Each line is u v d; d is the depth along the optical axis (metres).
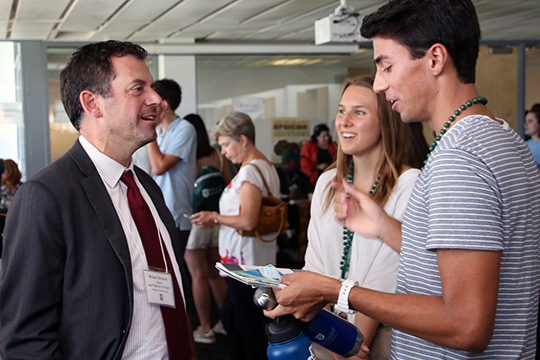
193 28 4.75
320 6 3.94
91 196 1.25
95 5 3.73
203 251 3.54
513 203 0.90
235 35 5.21
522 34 5.47
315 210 1.75
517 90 6.04
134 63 1.35
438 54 0.97
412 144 2.52
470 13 0.97
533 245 0.96
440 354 1.00
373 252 1.56
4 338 1.13
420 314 0.92
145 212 1.41
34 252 1.14
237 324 2.60
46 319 1.15
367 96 1.61
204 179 3.43
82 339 1.18
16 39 4.87
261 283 1.09
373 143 1.62
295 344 1.13
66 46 4.99
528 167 0.98
